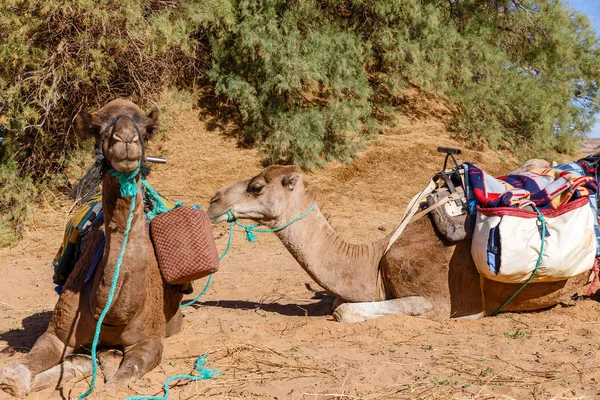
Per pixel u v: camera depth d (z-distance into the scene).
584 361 5.41
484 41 21.20
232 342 6.27
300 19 19.12
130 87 17.41
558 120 22.75
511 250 6.40
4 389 4.81
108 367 5.31
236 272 10.99
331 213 16.28
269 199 7.10
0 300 9.38
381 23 19.56
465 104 20.78
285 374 5.34
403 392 4.84
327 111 18.92
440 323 6.77
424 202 7.23
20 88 15.17
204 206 16.34
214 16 17.77
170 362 5.70
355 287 7.20
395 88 20.17
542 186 7.00
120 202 4.84
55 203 16.12
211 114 19.44
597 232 6.82
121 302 5.00
